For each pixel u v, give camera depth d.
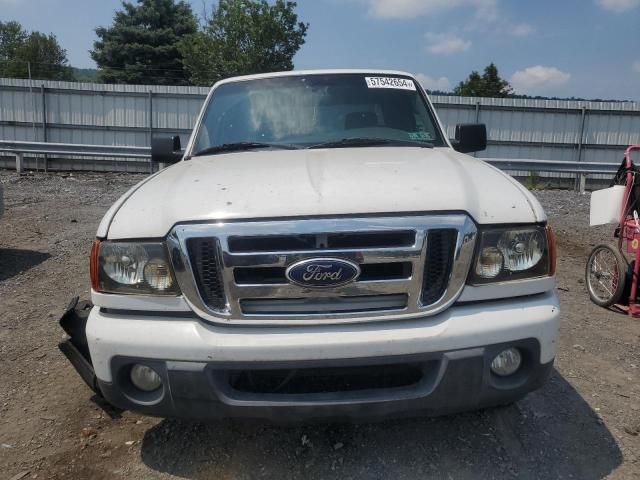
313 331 2.21
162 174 3.01
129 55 42.53
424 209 2.26
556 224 9.12
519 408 3.04
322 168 2.70
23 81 18.61
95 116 18.92
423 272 2.24
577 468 2.54
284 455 2.66
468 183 2.50
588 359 3.75
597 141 18.44
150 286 2.30
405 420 2.92
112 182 13.80
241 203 2.29
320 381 2.43
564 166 13.47
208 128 3.75
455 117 18.36
